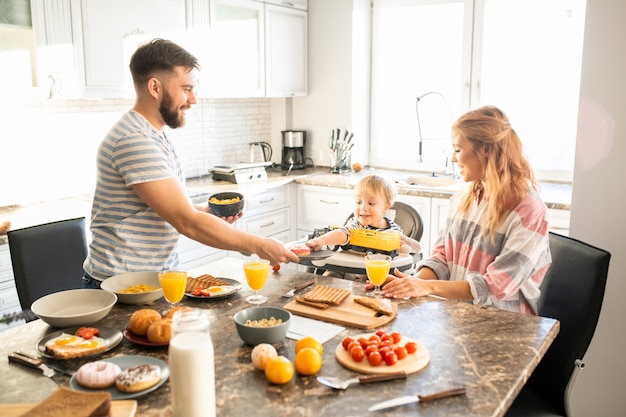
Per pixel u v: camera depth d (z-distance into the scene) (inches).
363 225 94.5
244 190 147.6
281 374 48.5
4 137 120.9
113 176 72.3
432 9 165.2
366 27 174.7
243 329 54.9
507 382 49.5
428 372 51.2
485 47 158.4
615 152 94.2
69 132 132.6
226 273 79.7
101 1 117.0
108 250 73.9
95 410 39.1
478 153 73.4
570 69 147.3
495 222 72.8
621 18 90.4
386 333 58.4
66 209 121.2
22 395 47.4
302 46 174.6
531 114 154.6
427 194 141.8
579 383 101.9
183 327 42.4
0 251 102.6
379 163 183.2
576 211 98.8
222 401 46.3
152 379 47.4
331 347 55.9
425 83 170.2
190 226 70.7
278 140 188.1
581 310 72.0
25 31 106.5
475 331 60.3
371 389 48.2
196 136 163.8
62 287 91.7
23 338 58.6
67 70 113.2
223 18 145.3
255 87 158.9
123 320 62.9
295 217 167.9
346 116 174.4
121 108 143.0
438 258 81.8
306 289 73.1
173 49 73.4
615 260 96.7
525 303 74.0
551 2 146.9
